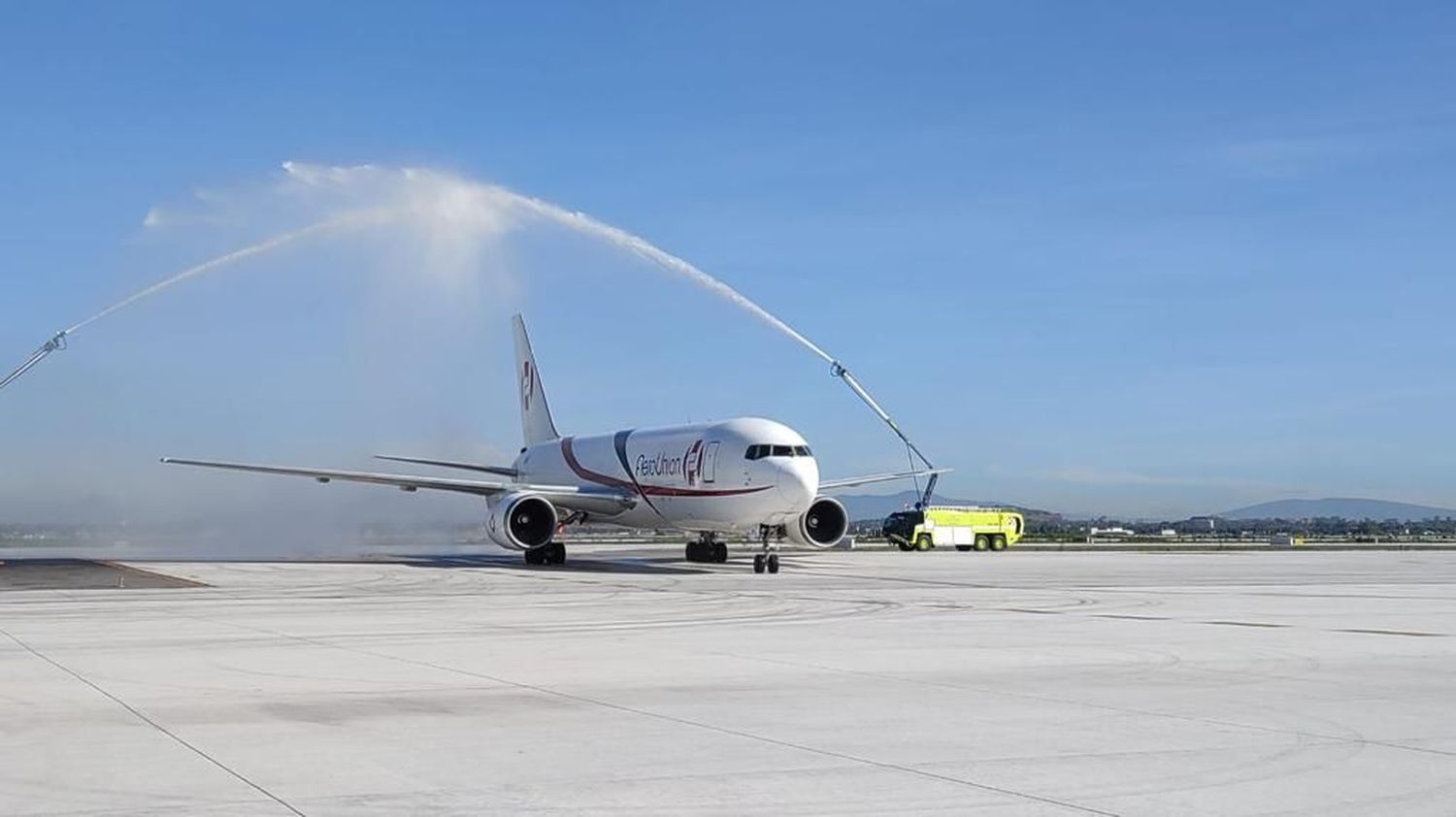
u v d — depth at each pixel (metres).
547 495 50.19
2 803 9.48
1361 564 60.72
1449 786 10.09
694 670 17.30
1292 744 11.82
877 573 46.91
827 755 11.28
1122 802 9.51
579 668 17.52
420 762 11.00
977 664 18.05
